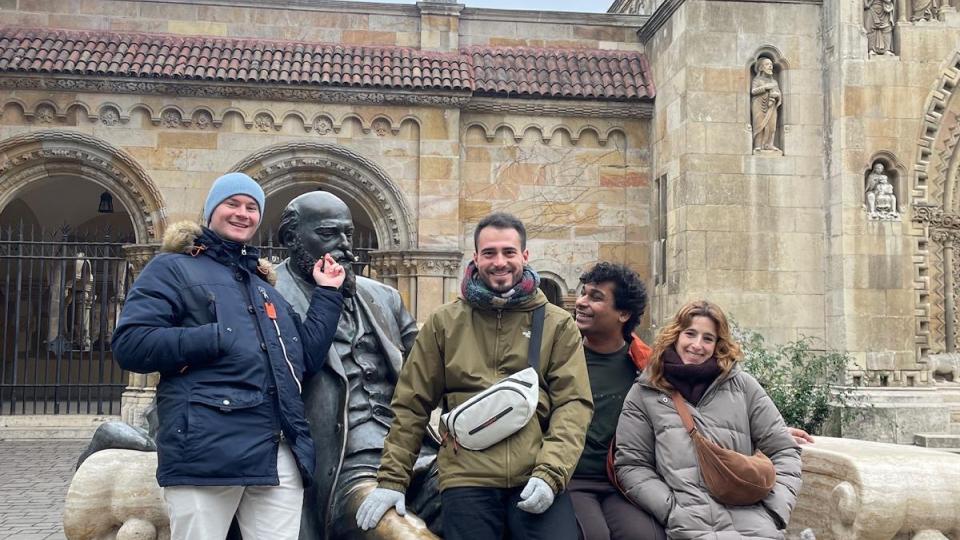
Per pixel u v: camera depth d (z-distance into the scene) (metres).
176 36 16.95
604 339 5.41
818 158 15.88
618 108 17.48
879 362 14.96
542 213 17.39
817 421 12.16
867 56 15.46
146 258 16.12
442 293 16.69
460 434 4.00
